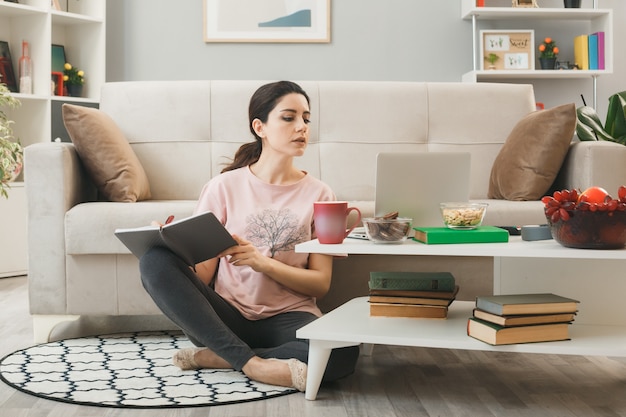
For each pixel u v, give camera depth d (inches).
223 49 205.9
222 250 79.7
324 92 133.0
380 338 71.3
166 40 205.5
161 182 129.3
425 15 207.0
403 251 70.6
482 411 70.2
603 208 66.3
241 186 89.0
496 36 202.7
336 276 105.3
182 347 97.8
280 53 206.2
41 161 103.0
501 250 68.1
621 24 213.0
